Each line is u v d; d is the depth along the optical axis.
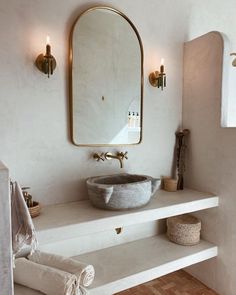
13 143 1.40
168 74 1.91
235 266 1.68
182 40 1.95
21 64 1.39
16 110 1.39
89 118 1.61
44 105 1.47
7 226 0.76
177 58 1.94
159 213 1.51
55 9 1.46
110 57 1.66
